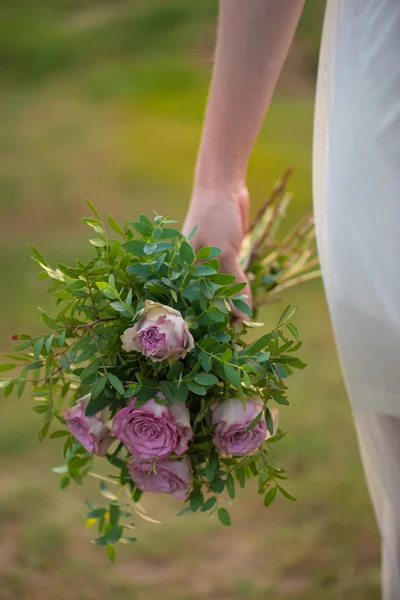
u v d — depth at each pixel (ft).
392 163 4.86
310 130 35.09
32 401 13.05
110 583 8.97
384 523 5.93
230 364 4.81
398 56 4.86
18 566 9.18
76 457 5.61
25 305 17.12
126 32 52.85
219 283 5.06
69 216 24.88
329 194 5.19
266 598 8.61
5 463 11.37
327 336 15.58
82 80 44.37
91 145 32.60
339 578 8.83
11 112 38.11
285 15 5.35
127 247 5.11
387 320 4.91
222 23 5.47
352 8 5.13
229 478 5.17
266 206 7.09
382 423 5.36
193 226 5.63
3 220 24.44
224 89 5.51
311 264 7.20
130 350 4.77
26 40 52.65
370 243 4.94
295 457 11.23
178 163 30.55
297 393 13.14
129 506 5.63
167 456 4.81
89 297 5.14
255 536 9.76
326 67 5.63
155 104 39.60
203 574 9.12
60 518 10.07
